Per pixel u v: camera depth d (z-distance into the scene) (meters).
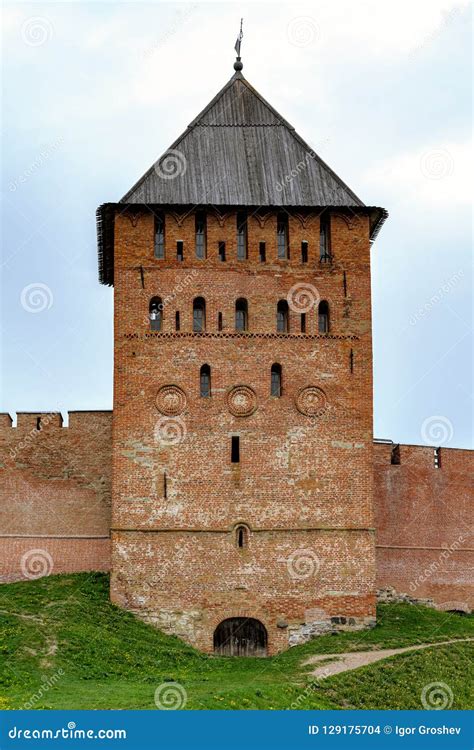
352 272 60.88
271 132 63.81
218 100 64.62
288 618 57.28
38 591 58.75
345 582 58.00
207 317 59.62
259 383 59.28
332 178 62.38
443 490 67.69
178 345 59.34
